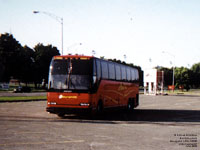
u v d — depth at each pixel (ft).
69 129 37.55
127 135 34.12
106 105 55.77
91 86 48.29
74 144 27.68
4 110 63.10
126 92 69.21
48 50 255.50
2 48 222.89
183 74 327.88
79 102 47.83
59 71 49.39
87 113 47.65
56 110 48.44
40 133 33.63
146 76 199.21
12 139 29.43
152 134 35.55
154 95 189.67
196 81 337.52
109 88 57.47
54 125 41.04
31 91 207.31
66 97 48.24
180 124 46.75
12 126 38.73
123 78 67.26
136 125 44.16
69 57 49.57
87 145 27.35
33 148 25.39
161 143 29.66
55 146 26.50
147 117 57.36
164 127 42.60
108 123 45.78
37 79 250.98
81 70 48.78
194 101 122.93
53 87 49.08
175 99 139.54
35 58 251.19
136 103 77.97
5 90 218.18
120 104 64.69
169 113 66.95
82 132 35.32
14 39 230.27
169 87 272.72
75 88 48.21
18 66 229.86
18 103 87.25
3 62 219.41
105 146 27.07
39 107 72.84
